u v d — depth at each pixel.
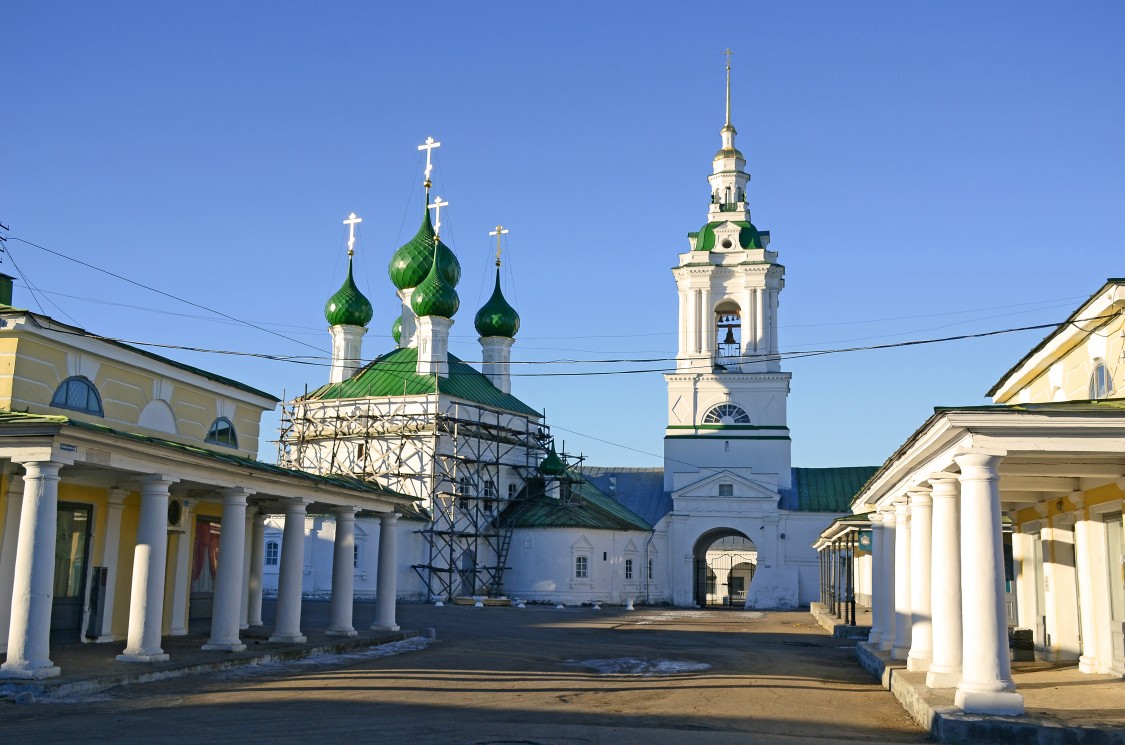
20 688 16.53
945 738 13.80
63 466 18.36
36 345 21.39
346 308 67.88
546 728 14.23
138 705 16.06
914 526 20.16
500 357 72.69
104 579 24.17
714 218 72.44
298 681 19.23
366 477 60.06
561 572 63.53
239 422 29.47
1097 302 18.52
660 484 75.56
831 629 38.84
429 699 16.97
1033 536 24.95
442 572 60.44
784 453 69.88
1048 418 14.66
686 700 17.61
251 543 31.58
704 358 70.75
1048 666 21.14
